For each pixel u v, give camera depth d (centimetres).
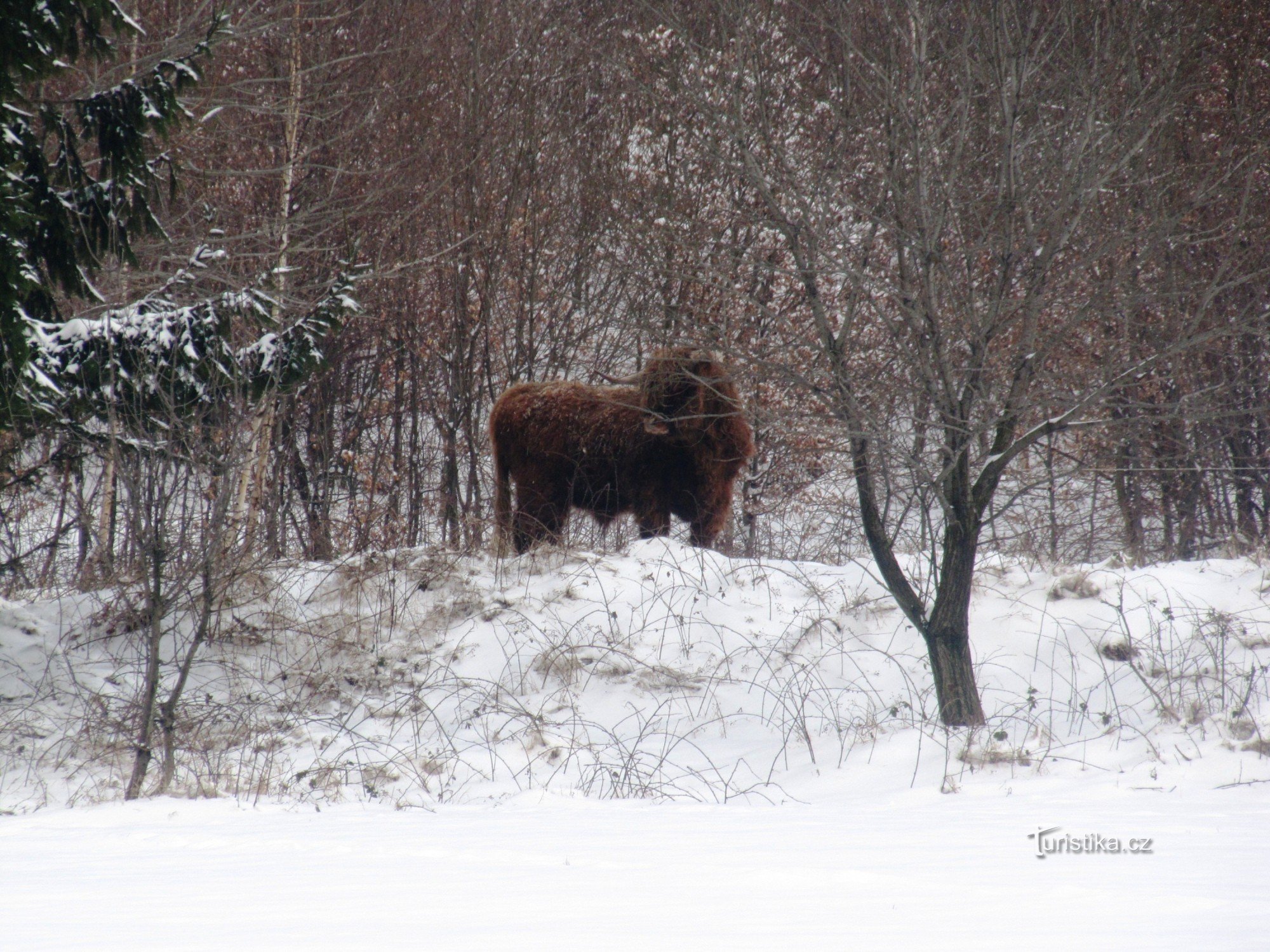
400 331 7138
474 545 4194
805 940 888
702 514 3925
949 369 2694
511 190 7000
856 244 3050
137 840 1670
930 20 2805
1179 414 2920
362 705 3156
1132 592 3244
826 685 3117
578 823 1830
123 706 3006
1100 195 3100
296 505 7450
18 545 3959
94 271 3281
